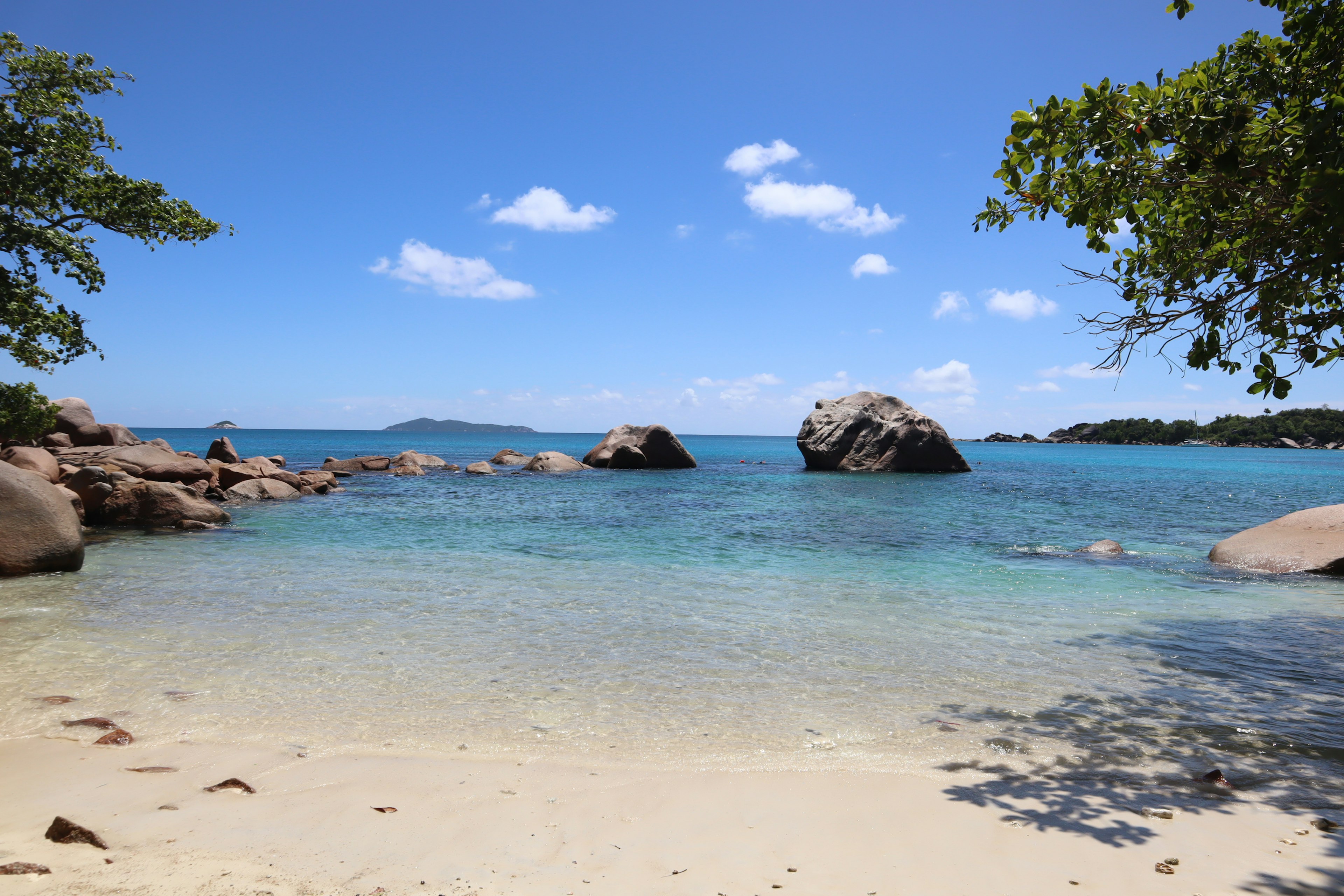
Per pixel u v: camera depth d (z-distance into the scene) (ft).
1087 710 21.07
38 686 21.62
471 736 18.63
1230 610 34.42
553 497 92.79
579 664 24.99
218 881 11.22
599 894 11.18
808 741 18.61
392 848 12.71
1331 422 513.86
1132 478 164.66
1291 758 17.71
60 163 55.67
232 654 25.27
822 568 45.34
